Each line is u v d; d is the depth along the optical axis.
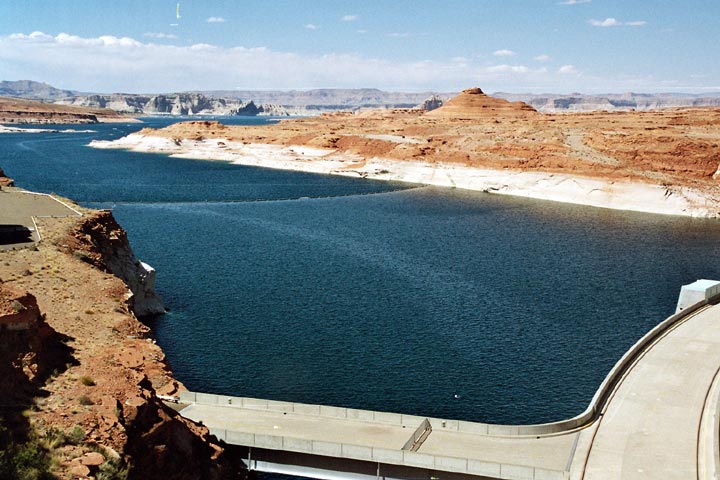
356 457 35.06
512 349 57.16
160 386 40.75
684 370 46.41
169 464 31.58
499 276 81.62
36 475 25.67
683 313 58.22
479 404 46.78
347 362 53.22
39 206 73.81
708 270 87.50
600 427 38.50
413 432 38.16
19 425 28.50
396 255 91.81
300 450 35.72
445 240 103.81
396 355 54.97
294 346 56.28
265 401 40.94
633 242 106.00
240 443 36.44
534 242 103.94
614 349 57.69
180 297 69.44
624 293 75.44
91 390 32.97
